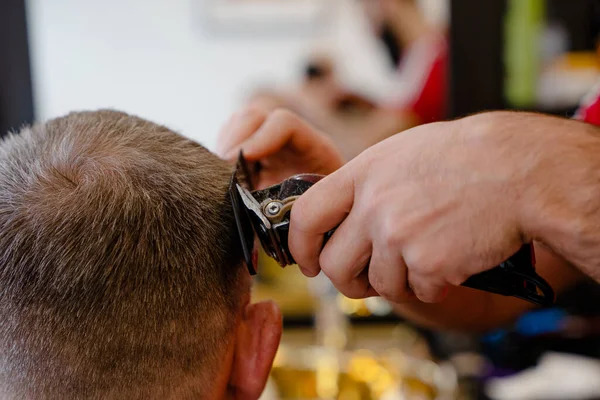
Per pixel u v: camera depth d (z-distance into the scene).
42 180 0.49
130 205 0.49
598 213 0.44
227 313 0.55
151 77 1.50
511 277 0.47
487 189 0.45
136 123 0.56
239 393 0.60
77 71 1.49
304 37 1.49
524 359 1.30
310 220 0.48
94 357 0.48
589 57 1.40
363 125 1.51
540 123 0.47
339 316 1.34
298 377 1.21
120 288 0.48
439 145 0.47
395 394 1.18
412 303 0.81
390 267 0.48
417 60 1.48
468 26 1.41
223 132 0.74
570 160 0.45
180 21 1.48
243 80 1.51
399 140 0.49
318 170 0.75
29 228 0.47
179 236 0.50
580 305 1.32
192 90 1.51
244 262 0.57
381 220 0.47
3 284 0.47
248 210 0.50
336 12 1.48
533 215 0.44
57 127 0.54
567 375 1.36
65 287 0.47
